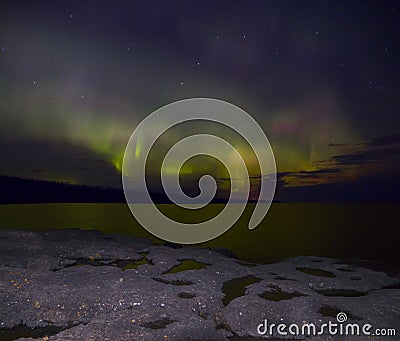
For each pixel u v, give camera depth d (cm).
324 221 5622
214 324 1112
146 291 1340
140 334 1008
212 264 1855
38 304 1202
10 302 1203
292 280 1588
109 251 2081
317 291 1475
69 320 1137
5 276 1404
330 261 2012
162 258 1922
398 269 1916
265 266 1870
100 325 1055
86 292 1291
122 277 1499
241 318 1134
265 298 1345
